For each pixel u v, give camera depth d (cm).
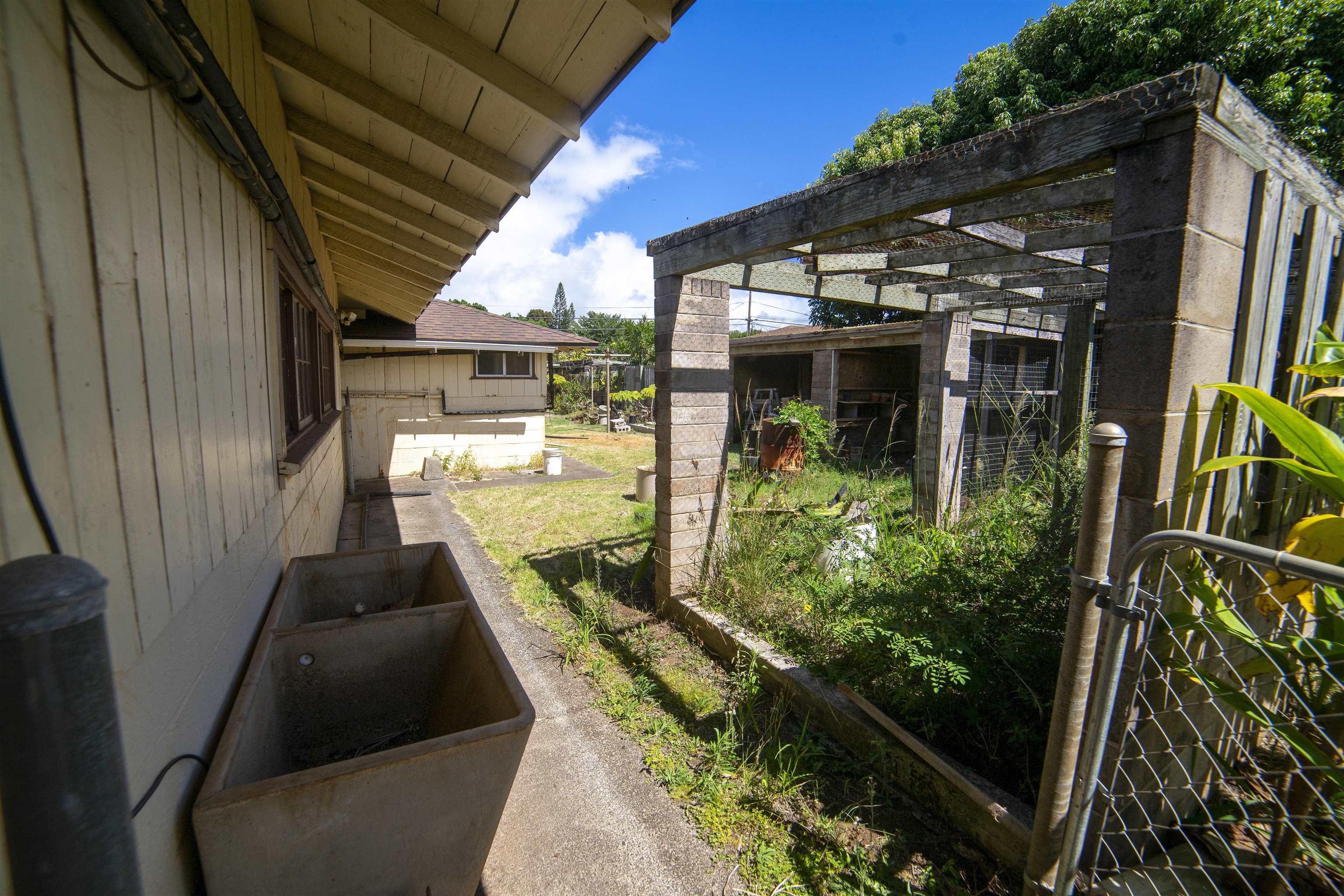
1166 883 168
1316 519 146
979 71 1104
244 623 165
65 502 74
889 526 434
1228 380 158
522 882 193
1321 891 167
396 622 193
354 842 121
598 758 256
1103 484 136
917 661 225
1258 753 224
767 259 343
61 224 77
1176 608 157
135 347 99
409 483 903
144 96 108
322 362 525
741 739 266
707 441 391
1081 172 163
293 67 217
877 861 201
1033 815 196
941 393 558
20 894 50
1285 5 827
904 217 217
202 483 132
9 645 45
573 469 1044
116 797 53
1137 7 888
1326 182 182
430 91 222
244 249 188
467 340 930
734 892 191
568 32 173
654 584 456
